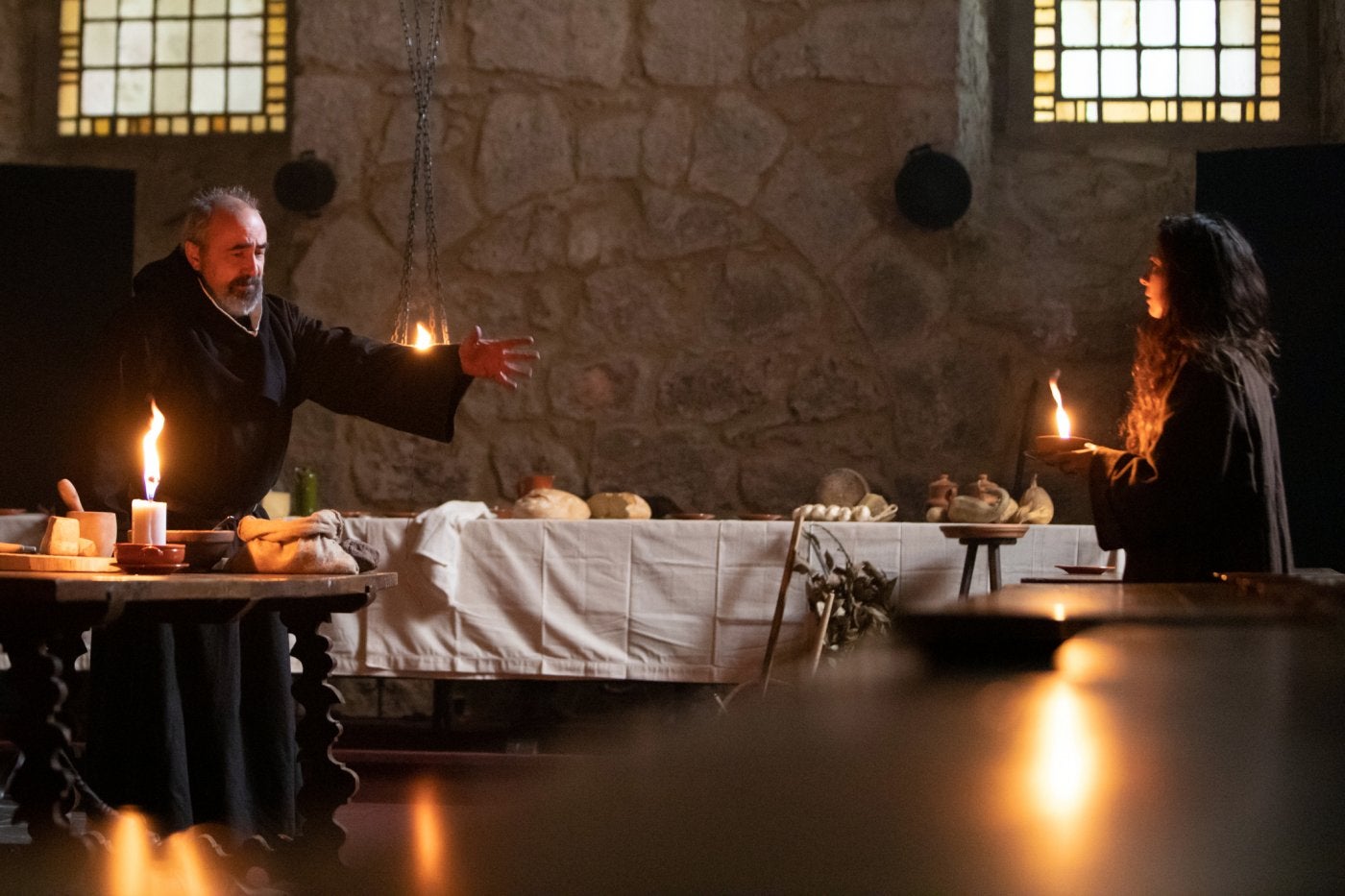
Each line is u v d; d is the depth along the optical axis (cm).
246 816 277
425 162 592
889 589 411
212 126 648
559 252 590
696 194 588
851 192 580
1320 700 64
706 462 579
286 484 586
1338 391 516
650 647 414
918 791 40
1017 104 612
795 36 586
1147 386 290
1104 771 44
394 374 284
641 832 36
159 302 274
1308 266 521
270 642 283
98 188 575
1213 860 34
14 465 566
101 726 263
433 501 587
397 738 498
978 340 577
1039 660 85
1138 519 273
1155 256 288
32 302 572
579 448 585
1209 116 607
